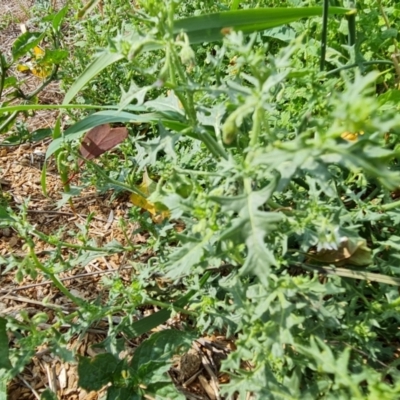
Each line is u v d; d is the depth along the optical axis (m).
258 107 0.99
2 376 1.29
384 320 1.44
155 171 2.18
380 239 1.63
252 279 1.60
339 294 1.46
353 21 1.71
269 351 1.14
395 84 1.90
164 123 1.54
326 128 1.07
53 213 2.25
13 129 2.82
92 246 1.75
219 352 1.61
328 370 0.99
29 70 3.07
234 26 1.54
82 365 1.42
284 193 1.62
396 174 0.85
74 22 3.09
